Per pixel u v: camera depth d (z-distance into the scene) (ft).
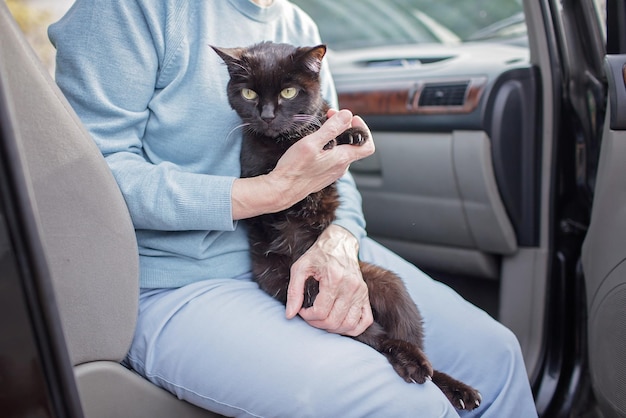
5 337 2.59
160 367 3.74
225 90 4.41
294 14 5.20
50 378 2.65
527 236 6.40
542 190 6.16
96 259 3.35
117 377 3.56
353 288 4.20
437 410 3.55
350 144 4.36
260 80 4.44
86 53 3.80
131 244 3.48
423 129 7.07
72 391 2.69
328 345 3.64
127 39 3.91
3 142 2.30
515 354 4.48
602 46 5.31
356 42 12.30
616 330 4.59
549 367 5.78
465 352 4.51
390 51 8.74
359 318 4.23
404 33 12.27
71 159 3.16
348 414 3.43
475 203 6.75
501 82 6.36
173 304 3.92
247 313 3.83
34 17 10.42
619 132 4.62
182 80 4.13
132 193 3.79
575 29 5.65
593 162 5.61
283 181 3.99
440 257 7.41
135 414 3.65
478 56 7.41
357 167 7.76
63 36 3.81
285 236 4.69
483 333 4.54
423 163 7.09
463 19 11.99
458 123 6.73
